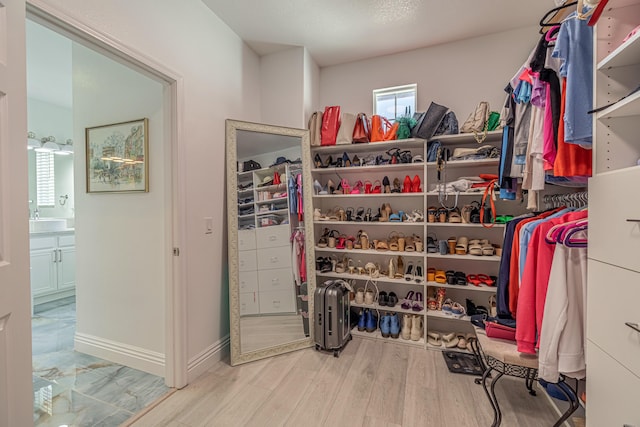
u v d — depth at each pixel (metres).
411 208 2.68
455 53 2.53
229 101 2.29
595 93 1.02
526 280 1.31
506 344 1.46
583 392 1.35
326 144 2.60
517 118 1.70
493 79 2.43
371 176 2.82
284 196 2.43
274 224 2.37
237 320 2.13
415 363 2.11
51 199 3.96
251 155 2.31
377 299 2.61
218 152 2.16
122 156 2.03
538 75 1.36
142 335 2.02
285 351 2.26
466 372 1.98
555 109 1.29
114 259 2.10
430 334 2.39
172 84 1.77
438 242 2.47
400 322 2.67
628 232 0.84
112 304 2.12
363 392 1.77
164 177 1.81
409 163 2.44
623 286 0.87
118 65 2.04
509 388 1.81
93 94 2.13
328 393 1.76
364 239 2.62
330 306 2.23
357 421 1.53
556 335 1.13
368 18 2.19
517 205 2.37
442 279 2.36
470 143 2.48
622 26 0.99
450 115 2.33
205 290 2.03
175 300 1.80
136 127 1.98
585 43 1.09
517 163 1.70
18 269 0.96
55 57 2.58
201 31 1.99
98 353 2.18
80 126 2.19
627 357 0.85
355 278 2.60
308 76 2.68
